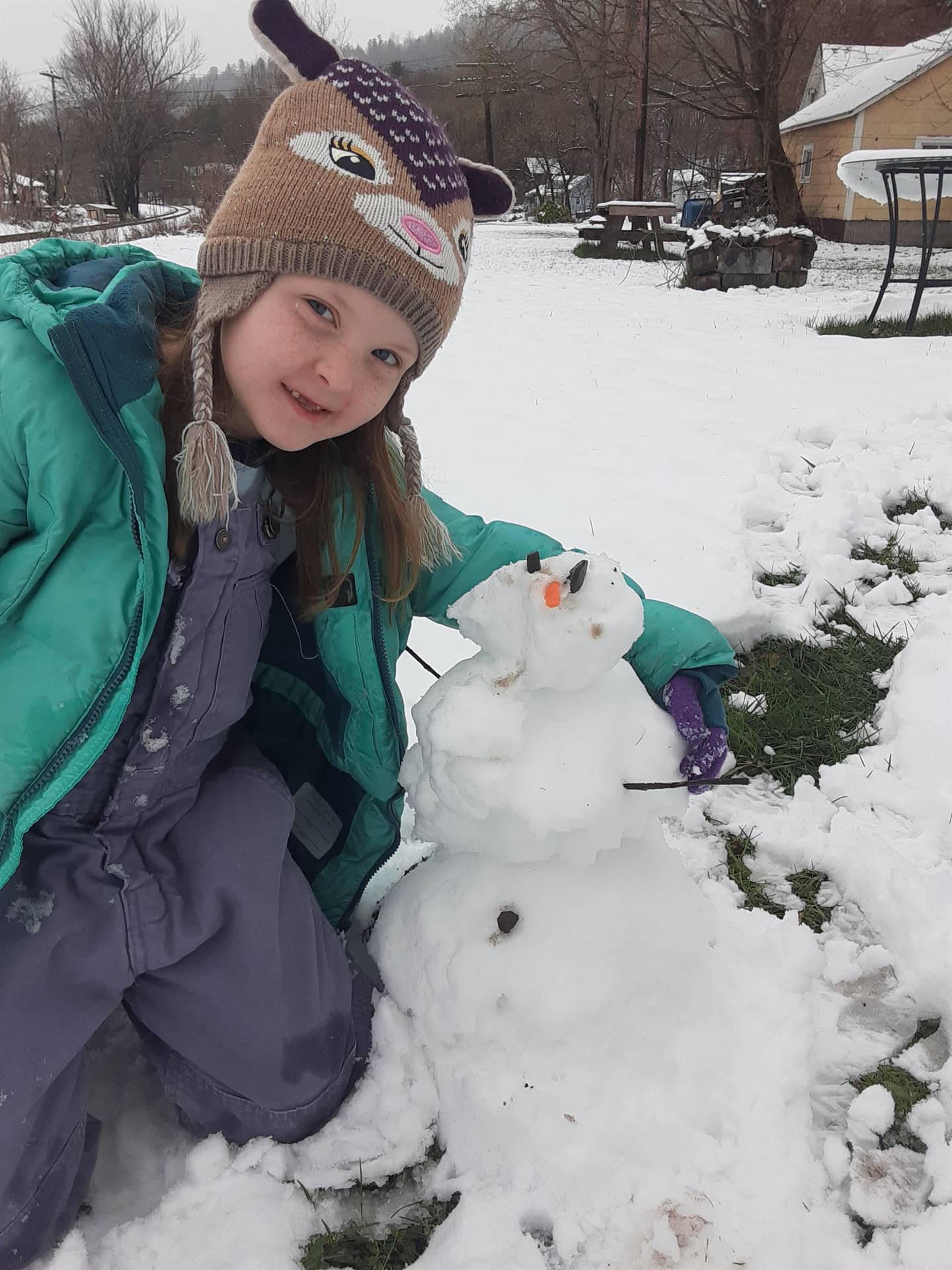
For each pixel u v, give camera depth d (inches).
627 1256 52.6
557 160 1710.1
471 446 182.9
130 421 49.5
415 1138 59.3
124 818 56.8
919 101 784.9
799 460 172.4
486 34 1408.7
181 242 701.3
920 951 71.0
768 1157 57.0
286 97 53.2
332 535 60.9
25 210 1134.4
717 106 692.7
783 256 462.6
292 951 58.8
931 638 112.0
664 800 58.2
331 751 67.6
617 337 313.0
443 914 61.3
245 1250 53.7
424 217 52.6
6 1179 50.7
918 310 344.5
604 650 53.3
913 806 88.5
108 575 50.3
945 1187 56.2
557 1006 57.8
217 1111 59.1
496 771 54.8
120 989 54.8
